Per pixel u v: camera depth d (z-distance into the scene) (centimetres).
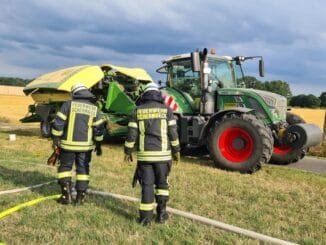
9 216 528
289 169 970
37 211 548
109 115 1248
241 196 661
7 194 629
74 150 579
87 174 593
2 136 1463
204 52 982
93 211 554
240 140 898
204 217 537
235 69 1103
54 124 581
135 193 653
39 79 1363
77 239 456
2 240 448
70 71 1301
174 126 520
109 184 709
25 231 475
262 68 1077
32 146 1172
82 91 594
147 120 509
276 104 964
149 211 510
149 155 506
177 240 462
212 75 1047
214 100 1024
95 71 1276
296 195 684
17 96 6462
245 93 984
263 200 643
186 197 638
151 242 455
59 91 1280
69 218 526
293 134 934
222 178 794
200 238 470
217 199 636
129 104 1214
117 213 551
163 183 518
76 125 579
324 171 967
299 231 509
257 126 877
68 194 588
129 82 1308
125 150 522
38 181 711
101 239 456
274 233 493
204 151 1153
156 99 516
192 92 1070
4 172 773
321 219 558
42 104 1381
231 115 929
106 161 938
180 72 1095
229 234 485
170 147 527
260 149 872
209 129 966
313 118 4041
